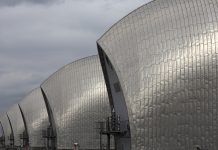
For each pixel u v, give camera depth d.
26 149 78.88
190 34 38.19
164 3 40.47
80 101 60.03
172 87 37.59
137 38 39.62
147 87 38.00
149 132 37.59
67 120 60.41
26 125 82.69
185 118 37.16
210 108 36.75
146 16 40.34
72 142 59.81
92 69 60.66
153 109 37.69
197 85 37.16
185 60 37.69
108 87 43.62
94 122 58.81
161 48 38.62
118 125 42.22
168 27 39.03
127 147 41.47
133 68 38.81
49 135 66.38
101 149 52.84
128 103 38.22
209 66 37.12
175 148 37.19
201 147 36.75
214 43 37.41
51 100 62.12
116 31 40.72
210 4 38.66
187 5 39.25
